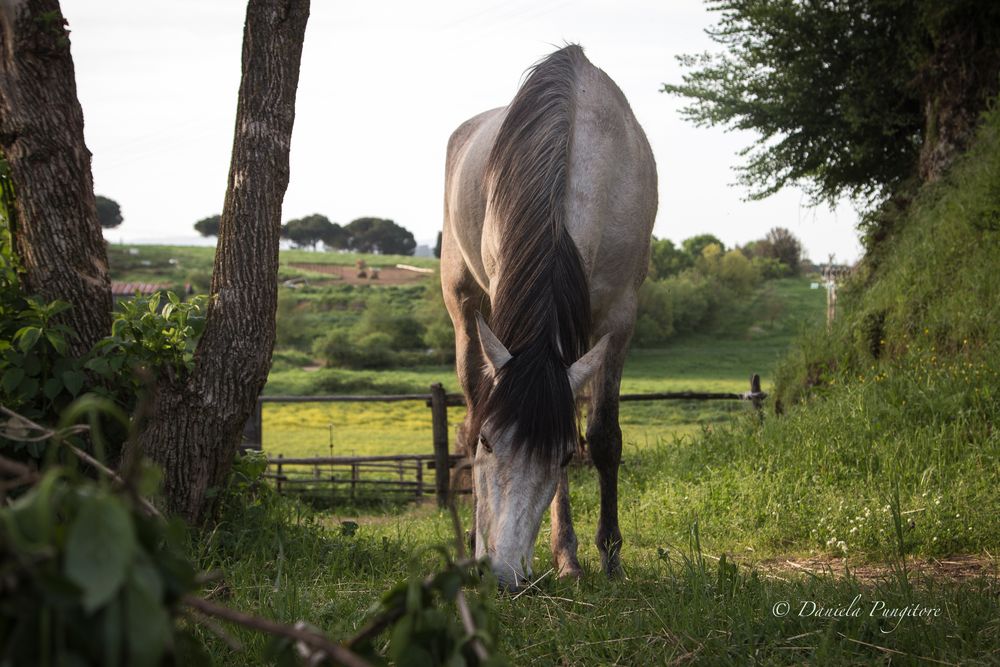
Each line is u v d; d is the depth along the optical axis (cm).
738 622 258
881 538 449
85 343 399
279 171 405
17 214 400
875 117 1073
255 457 441
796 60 1129
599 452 416
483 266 448
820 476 579
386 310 5672
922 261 827
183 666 98
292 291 7106
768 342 5250
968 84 962
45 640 75
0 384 374
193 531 376
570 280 329
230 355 391
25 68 386
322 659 93
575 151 387
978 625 261
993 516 448
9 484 87
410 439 2542
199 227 13625
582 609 292
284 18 402
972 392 615
